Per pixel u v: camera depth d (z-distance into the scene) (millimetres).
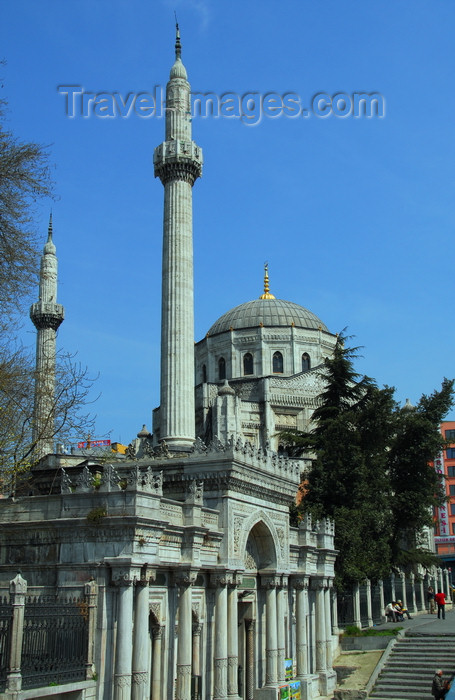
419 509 65688
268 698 39188
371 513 57438
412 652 48156
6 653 22953
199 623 34500
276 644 40750
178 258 47938
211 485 36719
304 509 56844
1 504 31375
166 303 47344
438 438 67250
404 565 68375
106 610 27922
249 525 38531
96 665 27203
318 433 64875
